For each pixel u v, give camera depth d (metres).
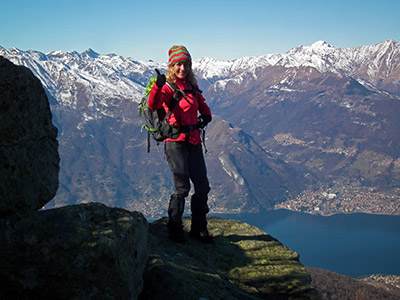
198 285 3.54
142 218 3.08
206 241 5.18
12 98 2.64
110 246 2.43
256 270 4.73
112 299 2.40
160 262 3.59
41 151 2.92
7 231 2.31
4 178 2.51
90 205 2.79
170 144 4.62
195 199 5.10
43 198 2.89
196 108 4.67
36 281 2.22
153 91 4.19
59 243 2.31
